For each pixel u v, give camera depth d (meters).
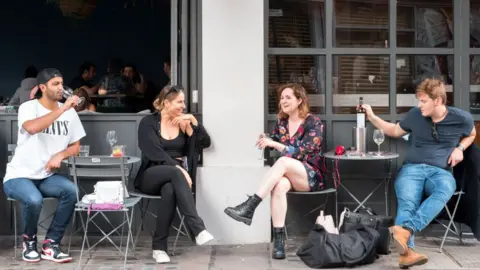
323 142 6.43
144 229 6.34
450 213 6.05
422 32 6.48
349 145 6.45
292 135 5.96
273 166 5.75
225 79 6.16
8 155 6.25
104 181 6.00
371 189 6.45
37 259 5.61
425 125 5.82
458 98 6.47
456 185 5.97
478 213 5.82
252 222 6.19
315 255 5.46
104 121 6.26
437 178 5.68
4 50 11.36
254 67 6.16
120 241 6.20
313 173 5.82
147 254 5.88
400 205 5.66
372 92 6.47
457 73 6.46
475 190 5.82
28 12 11.36
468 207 5.91
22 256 5.73
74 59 11.38
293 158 5.85
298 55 6.43
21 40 11.38
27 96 7.98
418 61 6.48
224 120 6.17
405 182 5.75
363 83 6.46
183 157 5.94
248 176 6.17
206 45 6.13
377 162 6.43
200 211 6.16
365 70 6.46
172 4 6.24
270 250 6.00
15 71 11.38
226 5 6.12
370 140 6.46
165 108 5.84
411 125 5.90
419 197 5.70
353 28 6.46
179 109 5.80
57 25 11.38
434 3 6.46
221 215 6.18
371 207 6.47
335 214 6.41
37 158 5.66
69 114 5.80
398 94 6.48
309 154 5.88
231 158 6.19
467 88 6.46
